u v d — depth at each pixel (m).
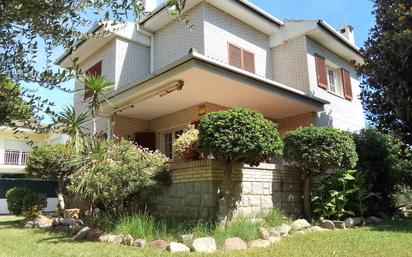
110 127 10.81
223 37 12.50
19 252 6.16
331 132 8.57
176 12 2.75
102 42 13.96
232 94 10.47
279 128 13.48
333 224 8.18
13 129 2.24
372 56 11.09
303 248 5.86
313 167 8.58
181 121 11.93
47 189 20.27
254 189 8.07
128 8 2.53
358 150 10.73
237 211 7.52
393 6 10.50
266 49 14.20
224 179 7.12
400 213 11.28
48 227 10.00
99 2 2.40
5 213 19.05
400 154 11.77
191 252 5.67
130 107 11.37
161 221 7.48
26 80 2.16
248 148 6.62
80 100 11.82
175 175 8.20
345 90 15.20
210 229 6.68
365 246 5.92
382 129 11.54
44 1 2.08
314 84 13.30
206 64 8.61
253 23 13.59
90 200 8.87
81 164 8.51
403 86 10.08
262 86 10.09
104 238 7.04
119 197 8.09
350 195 9.29
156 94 10.10
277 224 7.55
